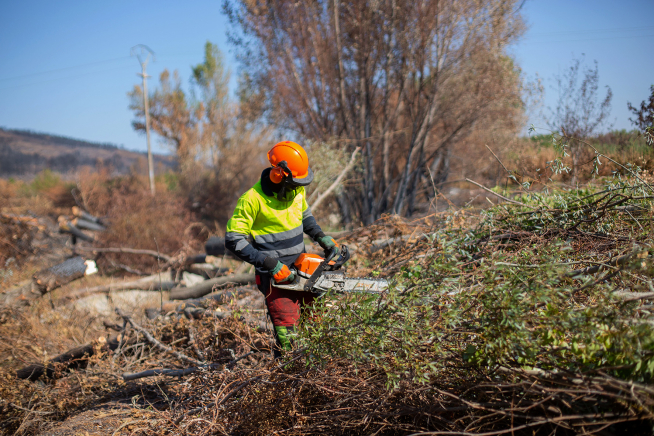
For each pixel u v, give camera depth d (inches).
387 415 79.0
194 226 430.9
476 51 401.1
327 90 474.3
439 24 409.4
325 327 83.0
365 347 79.7
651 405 58.7
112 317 199.5
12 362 158.7
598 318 68.9
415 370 74.8
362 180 448.8
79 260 249.9
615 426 66.5
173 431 96.7
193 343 143.8
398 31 422.9
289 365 90.4
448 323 76.4
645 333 63.1
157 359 151.9
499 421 74.2
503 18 390.3
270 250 105.2
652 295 71.5
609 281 86.7
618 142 255.3
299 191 109.0
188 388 110.2
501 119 413.4
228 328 132.3
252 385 93.7
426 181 475.8
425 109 439.5
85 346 155.5
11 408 131.3
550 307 71.7
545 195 139.5
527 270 77.2
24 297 225.9
